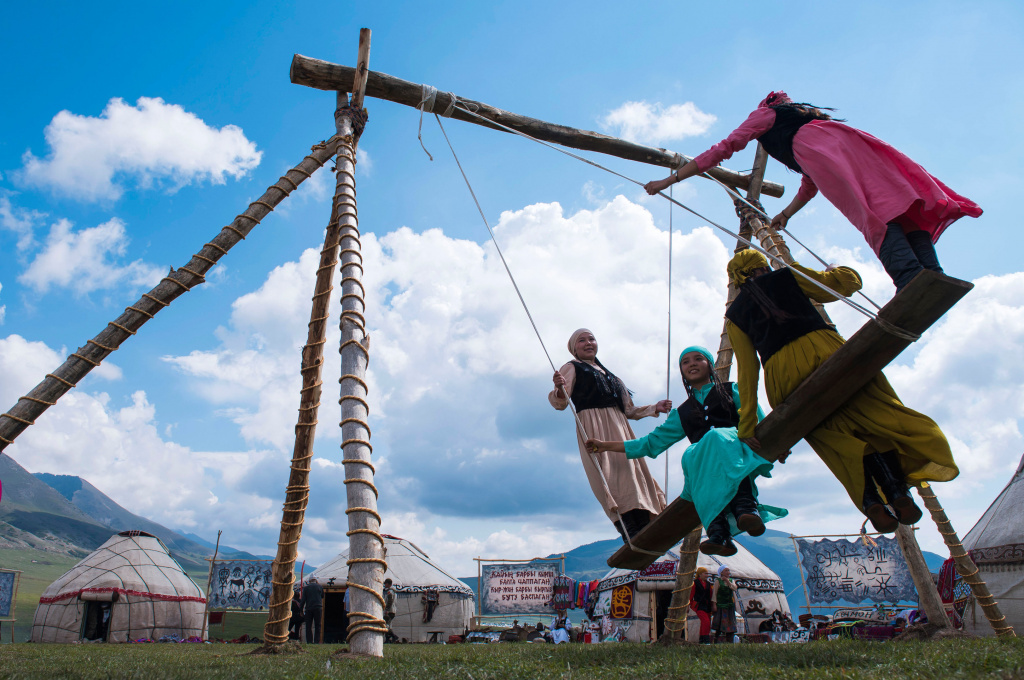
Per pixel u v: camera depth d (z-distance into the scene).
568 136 9.00
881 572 18.25
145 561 28.92
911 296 3.10
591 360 6.56
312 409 8.72
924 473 3.58
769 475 4.50
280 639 8.19
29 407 7.29
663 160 9.55
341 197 8.02
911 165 3.71
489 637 20.62
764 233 8.55
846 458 3.67
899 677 2.93
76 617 26.42
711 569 23.23
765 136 4.54
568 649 5.94
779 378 3.83
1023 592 15.38
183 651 9.16
